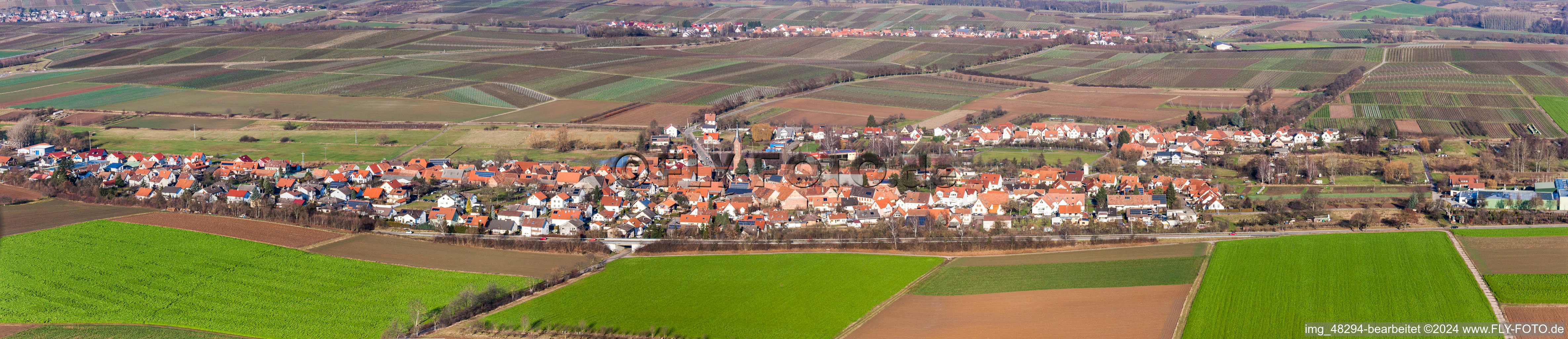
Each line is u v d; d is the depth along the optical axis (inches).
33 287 6491.1
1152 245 7308.1
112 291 6451.8
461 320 5876.0
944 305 6023.6
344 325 5851.4
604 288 6466.5
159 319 5969.5
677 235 7731.3
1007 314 5802.2
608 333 5659.5
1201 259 6825.8
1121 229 7775.6
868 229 7746.1
